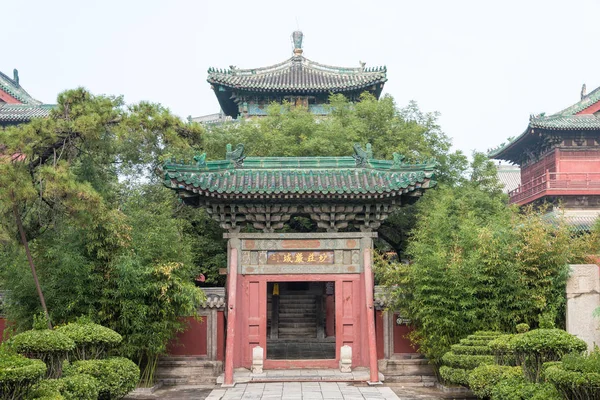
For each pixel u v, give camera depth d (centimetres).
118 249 2334
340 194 2478
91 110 2283
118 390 1841
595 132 5206
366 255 2595
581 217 5141
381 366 2623
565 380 1411
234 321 2475
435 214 2617
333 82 4947
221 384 2405
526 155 5962
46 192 2106
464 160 3512
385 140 3450
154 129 2438
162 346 2373
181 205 3238
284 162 2655
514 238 2498
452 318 2372
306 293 4478
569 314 2355
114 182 3062
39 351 1658
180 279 2427
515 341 1741
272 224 2641
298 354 3269
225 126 3656
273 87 4819
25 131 2156
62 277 2300
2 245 2342
